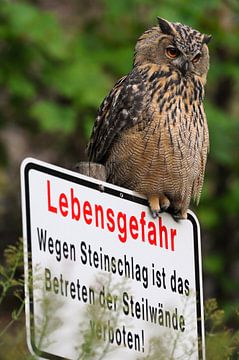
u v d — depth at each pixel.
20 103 19.92
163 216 9.04
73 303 7.99
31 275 7.66
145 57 11.45
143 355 8.37
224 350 8.19
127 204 8.78
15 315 7.66
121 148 11.20
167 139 10.97
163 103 11.06
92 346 7.73
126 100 11.16
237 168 20.53
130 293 8.52
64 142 20.38
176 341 8.07
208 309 8.69
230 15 21.05
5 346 7.58
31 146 20.55
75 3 21.77
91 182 8.48
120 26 20.89
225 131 19.73
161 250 8.97
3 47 19.97
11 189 19.83
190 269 9.14
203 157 11.20
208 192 20.33
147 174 11.10
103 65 20.12
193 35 11.48
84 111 19.17
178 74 11.24
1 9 20.08
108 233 8.55
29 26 19.95
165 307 8.74
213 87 21.41
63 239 8.16
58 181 8.22
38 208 8.06
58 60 19.95
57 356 7.68
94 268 8.34
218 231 20.44
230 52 20.70
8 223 19.53
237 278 20.31
